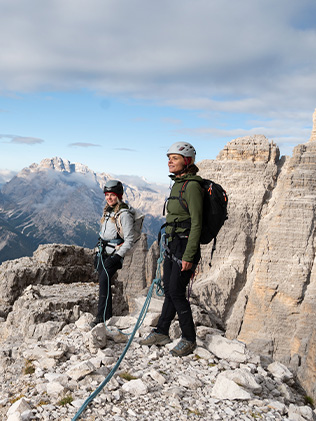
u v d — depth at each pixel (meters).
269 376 8.16
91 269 17.86
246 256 103.00
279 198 105.94
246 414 6.15
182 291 7.86
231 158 119.12
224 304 96.62
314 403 7.96
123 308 15.45
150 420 5.68
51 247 16.89
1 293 14.71
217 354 8.36
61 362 7.52
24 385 6.78
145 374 7.02
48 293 13.22
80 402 5.96
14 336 10.21
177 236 7.48
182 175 7.55
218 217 7.20
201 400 6.41
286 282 91.50
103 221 9.35
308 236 94.69
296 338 85.19
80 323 9.42
